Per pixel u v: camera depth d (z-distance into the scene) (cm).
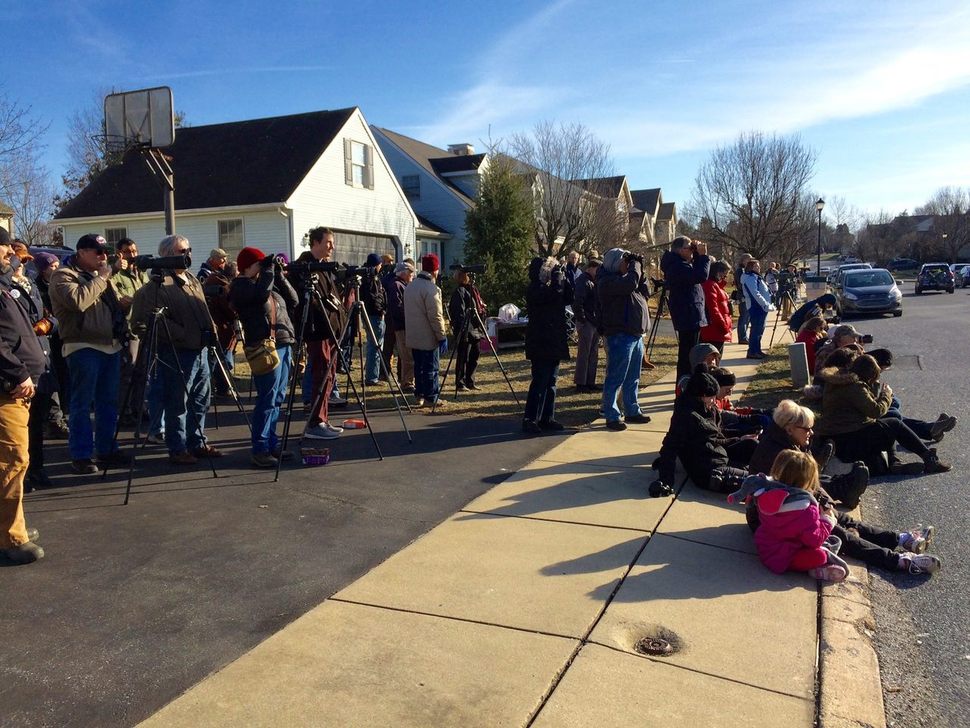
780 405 532
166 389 627
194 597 384
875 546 454
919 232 9425
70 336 588
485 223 2767
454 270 1031
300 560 433
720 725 284
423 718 284
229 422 845
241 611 369
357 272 705
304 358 938
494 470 630
